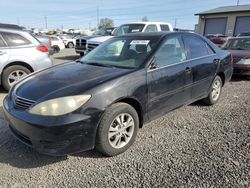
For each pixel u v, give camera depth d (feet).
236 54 26.30
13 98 10.63
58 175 9.42
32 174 9.46
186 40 14.73
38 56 21.24
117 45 13.96
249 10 97.09
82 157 10.62
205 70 15.47
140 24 35.32
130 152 11.04
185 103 14.33
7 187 8.73
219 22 108.68
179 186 8.74
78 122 9.25
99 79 10.41
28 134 9.39
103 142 10.09
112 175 9.41
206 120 14.73
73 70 12.07
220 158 10.46
